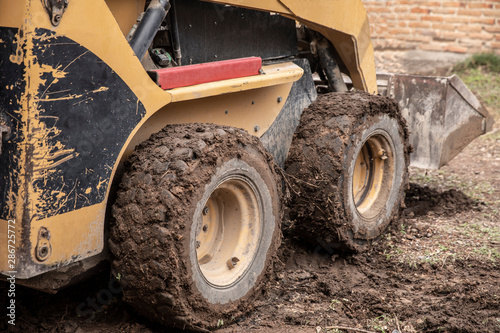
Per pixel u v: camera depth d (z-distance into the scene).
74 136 2.48
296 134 3.83
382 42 10.75
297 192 3.72
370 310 3.29
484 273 3.71
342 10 4.25
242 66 3.36
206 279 2.89
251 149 3.12
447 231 4.41
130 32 2.84
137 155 2.85
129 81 2.67
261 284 3.27
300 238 4.04
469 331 3.05
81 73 2.46
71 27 2.40
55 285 2.68
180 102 3.15
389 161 4.23
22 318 2.99
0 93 2.35
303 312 3.24
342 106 3.84
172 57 3.21
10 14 2.29
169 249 2.64
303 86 4.16
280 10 3.67
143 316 3.03
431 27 10.30
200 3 3.32
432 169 5.69
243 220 3.18
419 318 3.20
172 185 2.69
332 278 3.67
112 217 2.76
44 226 2.42
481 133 5.56
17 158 2.34
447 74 9.88
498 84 9.27
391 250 4.07
